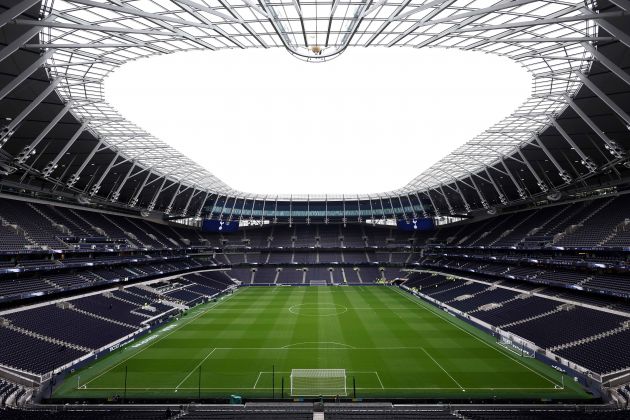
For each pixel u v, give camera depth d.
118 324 47.59
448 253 90.50
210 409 27.20
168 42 29.17
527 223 72.62
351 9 23.41
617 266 44.03
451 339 45.06
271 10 23.41
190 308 65.38
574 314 44.31
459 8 24.08
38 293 44.00
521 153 56.84
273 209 114.06
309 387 31.16
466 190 87.88
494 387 31.05
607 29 22.47
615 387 29.61
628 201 54.56
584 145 51.00
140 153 60.56
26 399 28.50
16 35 24.98
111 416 22.80
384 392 30.17
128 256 69.00
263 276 101.69
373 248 110.00
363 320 55.66
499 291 62.16
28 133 43.34
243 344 43.28
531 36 29.16
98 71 36.50
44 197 62.06
